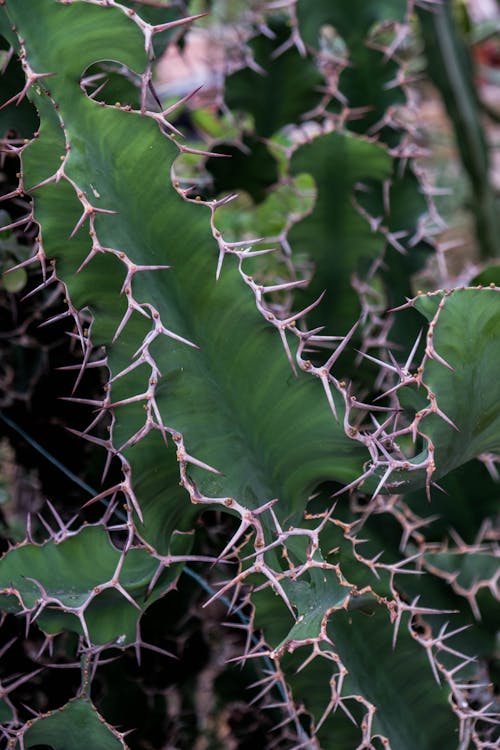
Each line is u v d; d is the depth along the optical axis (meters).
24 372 1.15
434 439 0.93
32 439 1.16
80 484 1.12
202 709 1.20
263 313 0.92
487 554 1.12
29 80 0.90
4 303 1.15
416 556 0.99
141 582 0.97
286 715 1.11
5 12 0.91
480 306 0.92
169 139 0.91
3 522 1.19
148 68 0.91
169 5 1.08
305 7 1.17
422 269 1.20
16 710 1.07
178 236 0.92
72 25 0.90
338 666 0.94
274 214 1.43
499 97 2.78
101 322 0.92
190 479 0.93
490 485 1.15
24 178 0.91
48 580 0.97
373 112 1.21
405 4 1.18
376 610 0.97
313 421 0.94
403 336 1.16
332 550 0.98
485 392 0.94
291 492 0.96
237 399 0.94
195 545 1.08
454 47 1.61
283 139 1.41
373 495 0.93
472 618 1.12
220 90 1.24
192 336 0.93
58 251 0.91
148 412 0.91
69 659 1.09
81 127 0.90
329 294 1.16
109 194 0.91
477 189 1.74
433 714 0.99
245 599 0.98
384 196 1.17
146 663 1.11
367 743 0.95
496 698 1.11
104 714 1.10
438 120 2.40
